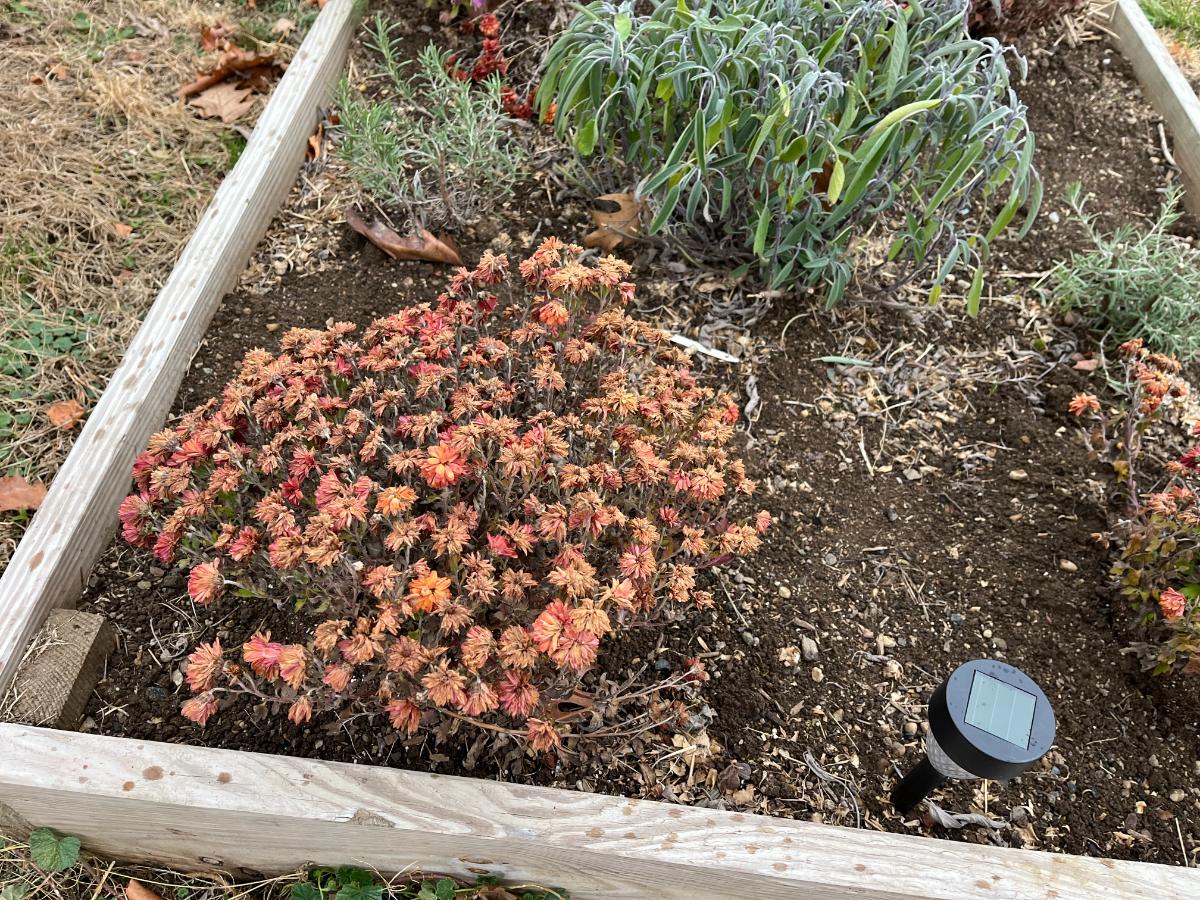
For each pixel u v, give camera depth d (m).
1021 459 2.48
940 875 1.53
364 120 2.65
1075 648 2.12
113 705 1.89
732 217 2.69
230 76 3.28
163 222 2.82
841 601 2.17
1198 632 1.87
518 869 1.66
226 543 1.63
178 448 1.70
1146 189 3.19
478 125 2.87
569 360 1.93
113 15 3.39
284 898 1.75
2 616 1.86
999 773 1.43
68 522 2.00
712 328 2.68
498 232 2.87
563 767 1.84
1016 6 3.26
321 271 2.74
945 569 2.25
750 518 2.28
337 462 1.63
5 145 2.88
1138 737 1.99
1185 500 1.98
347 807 1.54
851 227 2.47
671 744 1.90
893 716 1.99
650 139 2.55
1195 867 1.71
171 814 1.57
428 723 1.72
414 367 1.89
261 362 1.88
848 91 2.25
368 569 1.66
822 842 1.57
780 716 1.96
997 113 2.21
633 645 2.03
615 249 2.84
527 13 3.38
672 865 1.54
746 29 2.30
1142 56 3.48
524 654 1.40
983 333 2.76
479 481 1.78
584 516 1.56
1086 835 1.85
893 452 2.48
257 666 1.45
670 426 1.86
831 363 2.64
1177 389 2.16
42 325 2.55
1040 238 3.02
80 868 1.74
